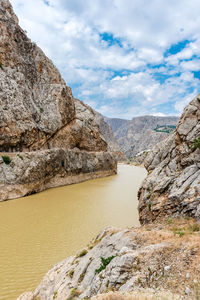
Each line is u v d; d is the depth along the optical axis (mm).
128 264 9164
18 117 44938
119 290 8234
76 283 10617
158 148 32375
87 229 23203
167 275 7902
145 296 7062
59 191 43500
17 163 38719
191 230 12102
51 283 11977
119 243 11742
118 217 27562
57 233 21938
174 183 20906
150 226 15508
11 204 32188
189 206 16516
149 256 9219
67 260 14141
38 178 41844
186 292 6789
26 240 20156
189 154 24172
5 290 12938
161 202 20125
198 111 26250
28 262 16234
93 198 38000
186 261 8219
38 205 32125
